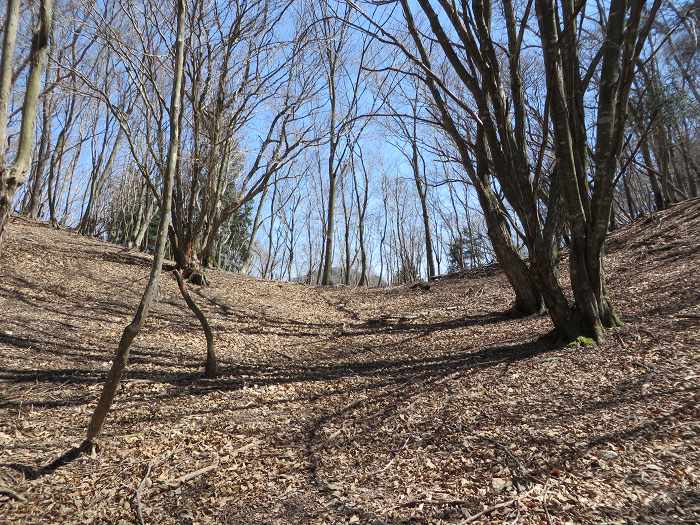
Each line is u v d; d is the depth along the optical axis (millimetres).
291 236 35688
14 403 4691
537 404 4344
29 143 2977
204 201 12836
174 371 6203
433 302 12445
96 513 3012
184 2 3889
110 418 4555
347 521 2854
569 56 5539
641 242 12070
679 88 9383
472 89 6328
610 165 5652
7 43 2762
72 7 10859
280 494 3240
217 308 10602
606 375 4734
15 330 6824
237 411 4934
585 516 2705
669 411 3785
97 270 11500
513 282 8906
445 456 3629
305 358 7477
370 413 4746
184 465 3697
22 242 12367
